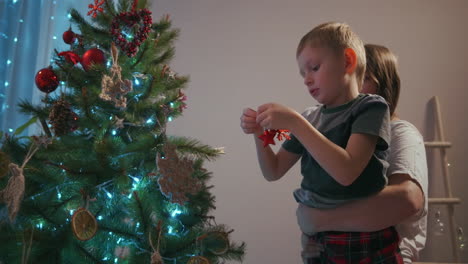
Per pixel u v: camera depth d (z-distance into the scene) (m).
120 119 1.16
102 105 1.18
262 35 2.13
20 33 2.05
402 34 2.05
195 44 2.15
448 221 1.88
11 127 1.97
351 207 0.80
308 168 0.86
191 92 2.12
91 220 1.03
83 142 1.16
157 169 1.17
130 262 1.11
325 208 0.83
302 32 2.11
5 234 1.08
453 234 1.82
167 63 1.40
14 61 2.02
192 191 1.14
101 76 1.18
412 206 0.81
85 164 1.12
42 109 1.24
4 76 2.01
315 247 0.89
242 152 2.06
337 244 0.82
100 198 1.14
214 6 2.16
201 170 1.35
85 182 1.11
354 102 0.79
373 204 0.79
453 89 2.00
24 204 1.07
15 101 2.00
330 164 0.68
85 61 1.16
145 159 1.19
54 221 1.11
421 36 2.04
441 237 1.88
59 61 1.28
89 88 1.18
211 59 2.13
